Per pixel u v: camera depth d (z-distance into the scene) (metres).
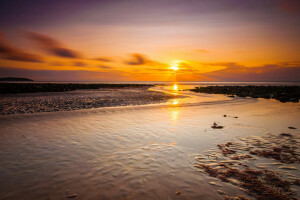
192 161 5.58
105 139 7.69
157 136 8.14
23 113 14.85
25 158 5.76
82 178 4.58
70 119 11.89
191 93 41.19
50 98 27.78
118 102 23.00
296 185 4.27
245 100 25.00
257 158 5.80
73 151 6.34
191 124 10.49
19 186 4.23
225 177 4.64
